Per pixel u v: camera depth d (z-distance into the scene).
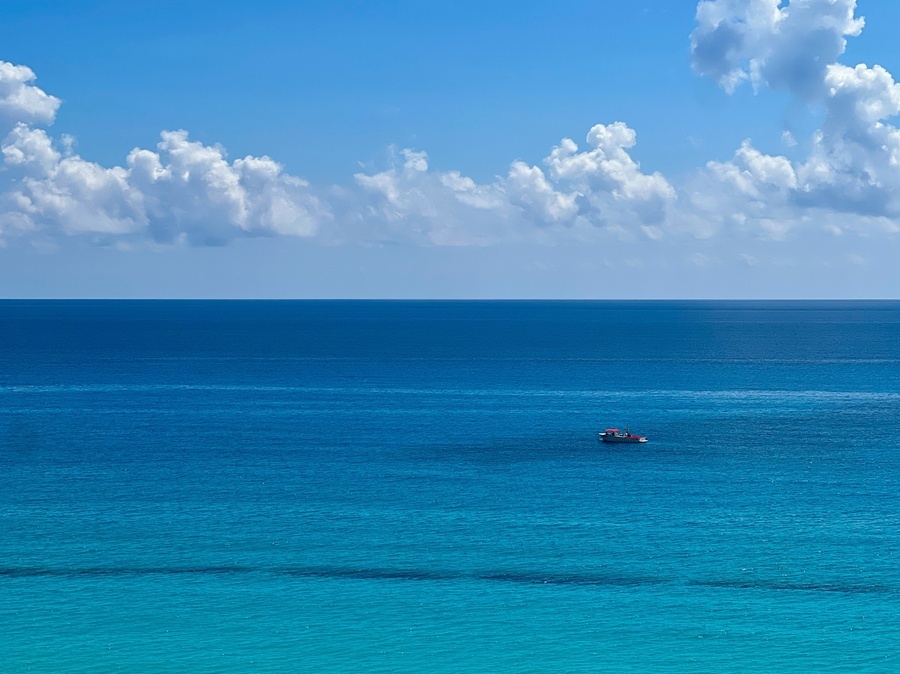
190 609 63.06
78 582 67.81
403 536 78.88
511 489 96.06
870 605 64.00
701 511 87.44
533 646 57.91
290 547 75.81
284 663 55.62
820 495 93.88
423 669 55.06
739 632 59.81
